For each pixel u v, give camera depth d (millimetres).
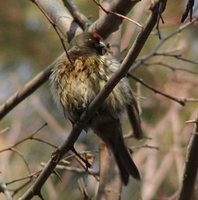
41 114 12680
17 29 15289
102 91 8461
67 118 9984
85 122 8672
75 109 9805
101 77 9734
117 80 8281
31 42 15180
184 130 12344
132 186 12766
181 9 13477
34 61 15070
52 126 12328
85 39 10242
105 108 9656
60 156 8781
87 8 14188
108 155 10195
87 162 8789
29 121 13508
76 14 11125
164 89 12812
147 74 13539
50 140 13438
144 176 11289
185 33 14016
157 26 7582
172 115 12086
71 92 9773
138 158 11516
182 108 12898
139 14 11578
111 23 10484
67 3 11242
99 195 10078
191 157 8727
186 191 8844
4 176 11359
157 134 12156
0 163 11516
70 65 9836
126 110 10000
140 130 10133
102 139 9930
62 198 12773
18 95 10852
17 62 15086
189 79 12703
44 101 14445
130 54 7922
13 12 15398
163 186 12562
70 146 8758
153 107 13414
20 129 12867
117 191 10062
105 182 10086
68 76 9812
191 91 12891
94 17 14141
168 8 13398
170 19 12062
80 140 13484
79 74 9773
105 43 10492
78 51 10078
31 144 13164
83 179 10023
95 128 9805
